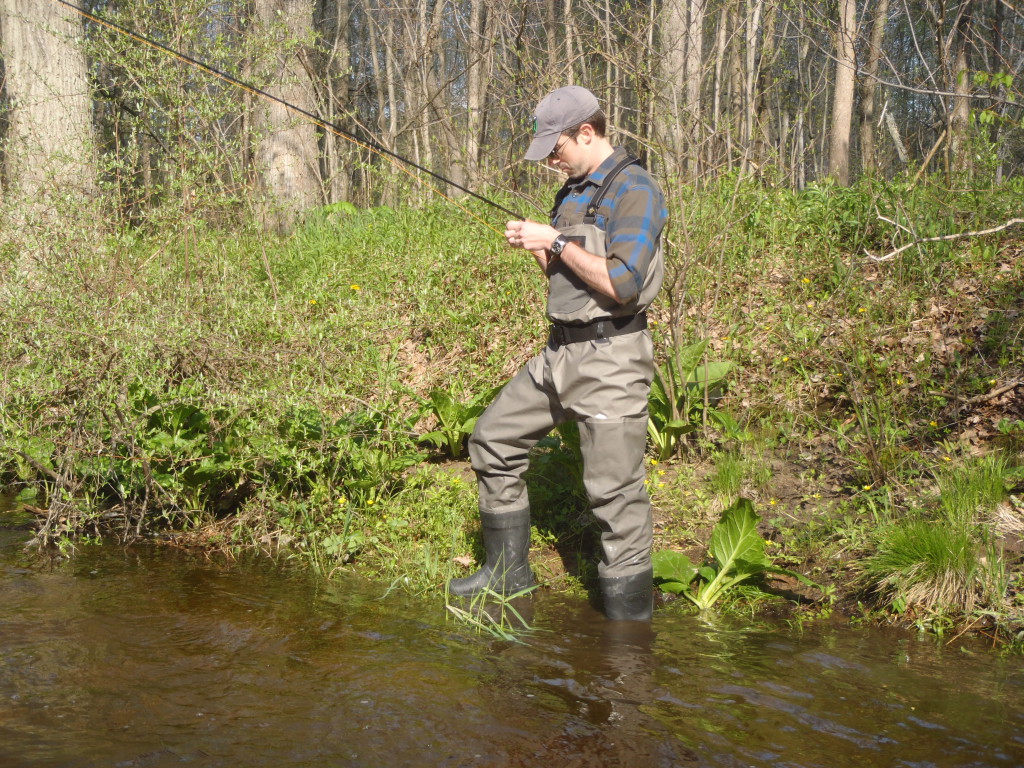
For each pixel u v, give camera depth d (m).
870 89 13.41
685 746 2.30
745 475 4.29
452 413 4.76
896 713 2.48
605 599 3.17
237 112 6.12
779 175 6.98
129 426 4.02
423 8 14.98
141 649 2.84
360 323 5.61
